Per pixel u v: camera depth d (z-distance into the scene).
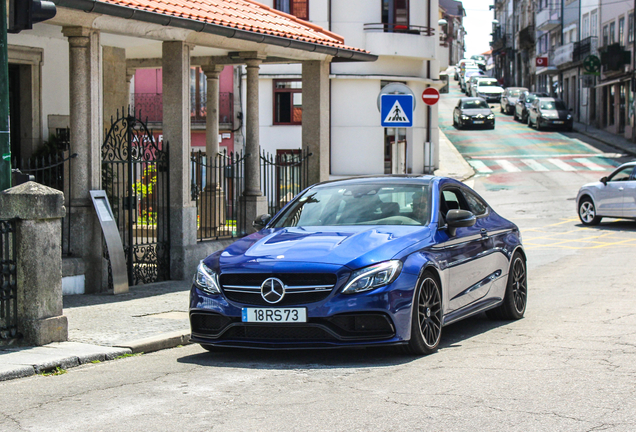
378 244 6.68
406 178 8.12
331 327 6.28
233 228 14.05
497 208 24.95
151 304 9.74
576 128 52.72
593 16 54.31
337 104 34.31
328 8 33.97
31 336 7.28
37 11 7.46
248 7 15.54
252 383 5.80
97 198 10.56
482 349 6.96
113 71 14.46
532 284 11.57
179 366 6.60
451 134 49.91
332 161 34.53
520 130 51.53
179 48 11.75
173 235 11.88
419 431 4.46
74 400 5.43
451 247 7.31
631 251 15.16
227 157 13.62
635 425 4.51
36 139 13.27
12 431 4.68
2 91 7.39
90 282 10.61
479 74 80.25
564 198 27.02
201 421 4.77
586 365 6.13
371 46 33.94
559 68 62.69
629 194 19.23
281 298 6.35
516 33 91.94
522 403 5.03
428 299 6.78
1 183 7.44
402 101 13.87
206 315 6.70
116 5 10.04
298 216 7.87
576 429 4.45
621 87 47.81
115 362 6.93
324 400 5.21
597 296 10.07
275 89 34.66
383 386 5.58
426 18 35.50
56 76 13.66
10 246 7.33
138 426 4.70
